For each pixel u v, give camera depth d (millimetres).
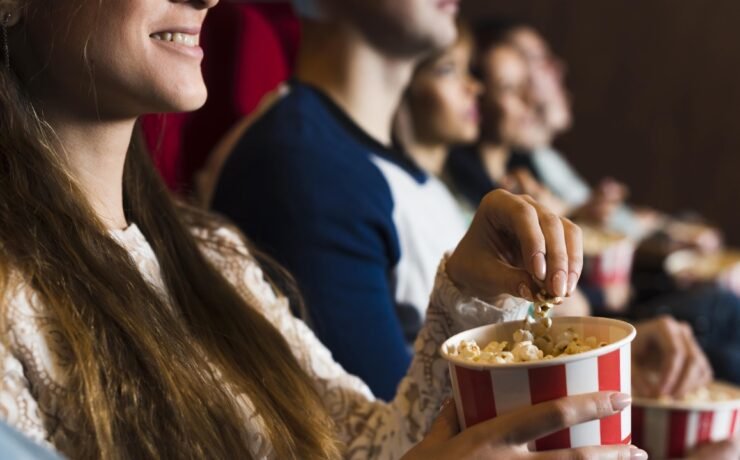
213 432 838
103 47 841
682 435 1116
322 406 1032
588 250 2023
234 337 999
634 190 3875
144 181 1014
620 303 2049
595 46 3818
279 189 1397
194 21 878
